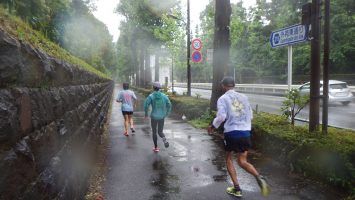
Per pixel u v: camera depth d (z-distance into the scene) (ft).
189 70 72.54
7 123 7.04
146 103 28.60
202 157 26.40
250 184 19.45
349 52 114.62
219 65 42.65
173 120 50.98
